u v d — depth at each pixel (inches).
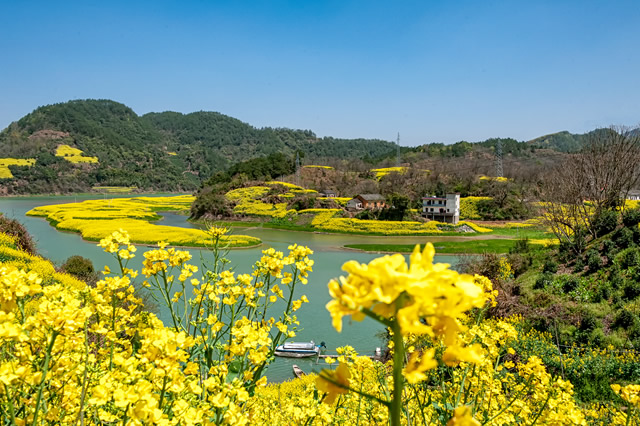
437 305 33.1
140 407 72.4
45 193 6141.7
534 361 143.9
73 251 1603.1
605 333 585.0
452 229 2605.8
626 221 908.0
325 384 46.4
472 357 33.4
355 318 33.3
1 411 88.0
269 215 3149.6
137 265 1236.5
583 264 807.1
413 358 38.0
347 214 2977.4
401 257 37.8
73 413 101.8
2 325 80.7
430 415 136.8
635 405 116.6
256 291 150.4
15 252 666.2
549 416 130.4
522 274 909.2
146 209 4089.6
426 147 7194.9
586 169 1127.6
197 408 94.2
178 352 79.4
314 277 1236.5
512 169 4473.4
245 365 115.8
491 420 123.4
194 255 1256.8
